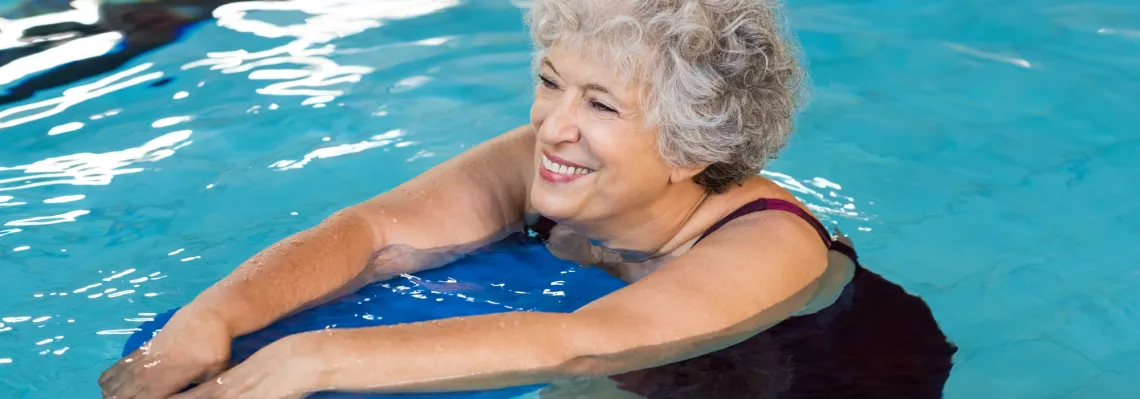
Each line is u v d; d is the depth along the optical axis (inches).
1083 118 144.3
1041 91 152.6
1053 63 161.6
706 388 81.2
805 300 89.4
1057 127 141.9
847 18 179.9
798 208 95.3
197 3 183.5
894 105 148.8
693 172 89.5
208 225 113.3
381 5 184.7
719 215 94.7
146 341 80.9
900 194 124.2
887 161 132.3
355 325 84.7
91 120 139.7
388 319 86.0
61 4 181.8
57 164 127.0
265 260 86.2
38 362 87.7
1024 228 117.0
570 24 81.1
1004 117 144.9
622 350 79.3
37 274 102.0
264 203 118.7
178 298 98.3
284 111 143.3
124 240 109.3
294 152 131.8
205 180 123.7
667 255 95.7
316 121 140.5
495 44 167.8
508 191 100.5
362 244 91.4
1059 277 107.1
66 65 158.1
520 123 140.7
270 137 135.9
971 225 117.3
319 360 73.8
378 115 142.7
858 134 139.6
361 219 92.9
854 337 88.3
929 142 137.3
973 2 185.8
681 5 81.5
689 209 94.3
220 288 82.6
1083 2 185.3
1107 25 174.9
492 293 91.7
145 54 162.2
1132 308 101.6
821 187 125.5
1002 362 92.7
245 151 131.9
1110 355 94.6
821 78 157.6
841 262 98.0
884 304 93.8
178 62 159.3
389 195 97.1
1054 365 92.7
